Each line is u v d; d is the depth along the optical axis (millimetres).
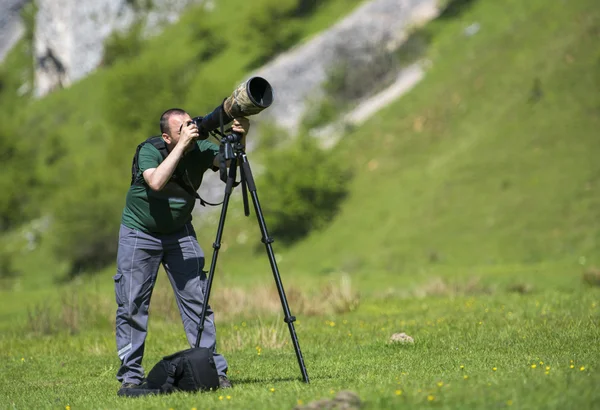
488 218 149500
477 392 17734
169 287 62875
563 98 165500
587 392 16859
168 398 21203
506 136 166250
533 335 33094
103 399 23000
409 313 53062
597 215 139375
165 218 24031
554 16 190250
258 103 22281
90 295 61812
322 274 147750
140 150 23984
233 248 182500
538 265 126688
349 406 16844
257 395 20547
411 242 152250
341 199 181250
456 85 194250
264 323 50125
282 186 180375
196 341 23469
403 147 187875
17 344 48094
